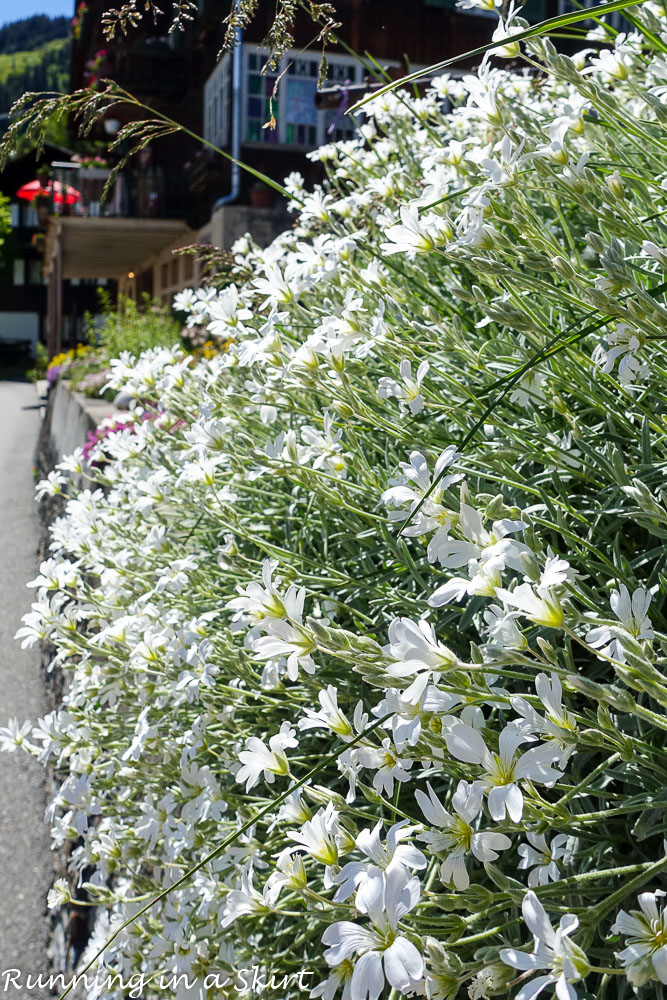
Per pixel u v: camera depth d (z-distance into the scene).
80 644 1.95
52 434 12.51
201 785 1.62
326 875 1.05
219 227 14.91
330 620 1.54
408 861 0.88
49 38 124.25
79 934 3.05
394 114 2.76
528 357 1.40
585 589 1.29
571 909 0.91
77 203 21.44
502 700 0.94
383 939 0.84
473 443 1.53
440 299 1.92
